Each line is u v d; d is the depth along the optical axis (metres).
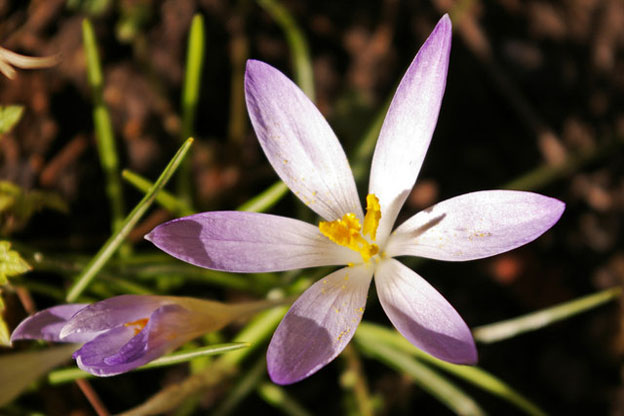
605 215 0.36
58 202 0.31
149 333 0.26
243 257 0.27
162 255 0.31
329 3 0.36
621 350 0.34
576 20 0.38
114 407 0.32
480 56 0.36
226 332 0.33
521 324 0.30
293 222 0.28
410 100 0.28
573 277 0.35
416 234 0.28
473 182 0.36
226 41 0.35
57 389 0.31
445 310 0.27
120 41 0.34
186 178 0.33
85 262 0.31
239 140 0.35
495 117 0.36
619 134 0.34
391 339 0.31
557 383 0.34
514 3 0.37
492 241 0.27
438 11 0.37
